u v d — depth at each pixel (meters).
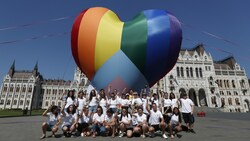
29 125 12.52
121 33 10.14
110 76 10.10
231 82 75.06
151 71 10.39
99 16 10.56
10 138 7.31
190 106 9.57
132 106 8.85
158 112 8.11
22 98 85.62
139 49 9.79
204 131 9.68
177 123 8.25
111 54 10.02
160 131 8.86
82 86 81.56
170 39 10.00
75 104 8.72
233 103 72.31
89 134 7.89
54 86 90.69
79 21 10.66
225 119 19.72
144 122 7.71
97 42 10.08
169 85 65.00
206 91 67.00
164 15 10.41
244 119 19.36
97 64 10.31
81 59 10.72
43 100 89.25
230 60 82.31
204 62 70.62
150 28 9.87
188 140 7.06
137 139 7.16
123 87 10.15
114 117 7.90
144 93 9.47
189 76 67.75
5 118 18.98
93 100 9.25
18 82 88.06
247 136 8.09
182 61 69.06
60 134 8.33
